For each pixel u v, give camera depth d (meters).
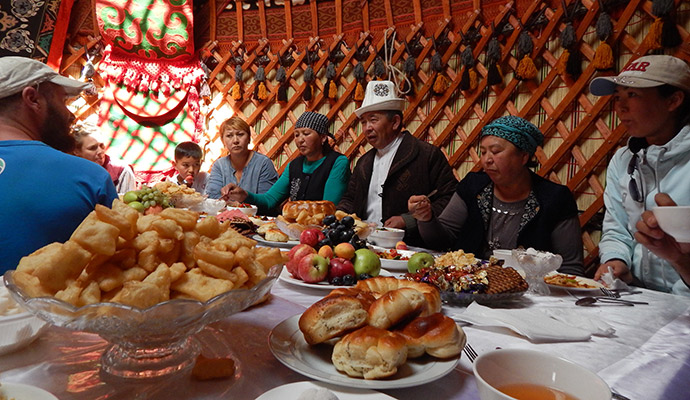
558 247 1.47
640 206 1.42
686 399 0.47
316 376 0.45
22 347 0.53
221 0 3.62
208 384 0.46
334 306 0.53
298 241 1.32
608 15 2.18
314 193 2.55
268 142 3.80
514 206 1.52
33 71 1.04
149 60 3.51
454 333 0.51
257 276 0.52
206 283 0.48
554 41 2.53
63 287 0.43
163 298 0.44
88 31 3.40
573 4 2.38
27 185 0.94
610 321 0.75
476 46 2.78
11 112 1.03
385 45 2.90
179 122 3.66
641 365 0.55
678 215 0.65
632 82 1.34
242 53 3.70
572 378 0.40
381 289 0.70
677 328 0.71
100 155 2.49
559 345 0.62
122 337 0.46
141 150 3.55
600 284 0.99
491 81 2.62
